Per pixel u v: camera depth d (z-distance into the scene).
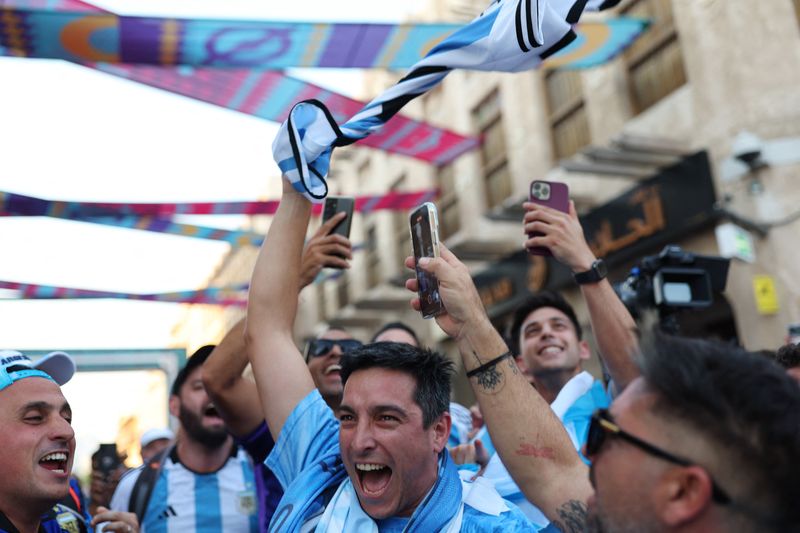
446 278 1.68
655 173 8.00
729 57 7.41
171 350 7.89
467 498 1.89
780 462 1.00
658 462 1.06
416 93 2.13
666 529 1.05
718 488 1.01
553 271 9.60
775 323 6.86
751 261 7.02
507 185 11.32
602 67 9.14
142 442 5.62
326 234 2.49
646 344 1.16
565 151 10.03
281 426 2.11
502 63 2.06
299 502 1.91
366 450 1.80
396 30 4.36
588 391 2.71
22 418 1.97
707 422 1.04
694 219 7.50
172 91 4.93
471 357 1.67
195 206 5.75
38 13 3.78
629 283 3.10
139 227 6.24
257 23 4.09
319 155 2.15
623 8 8.84
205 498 3.29
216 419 3.35
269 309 2.22
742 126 7.23
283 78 4.71
